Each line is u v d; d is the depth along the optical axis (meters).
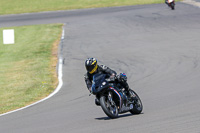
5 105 45.03
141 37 91.19
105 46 83.75
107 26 109.38
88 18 126.38
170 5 131.75
